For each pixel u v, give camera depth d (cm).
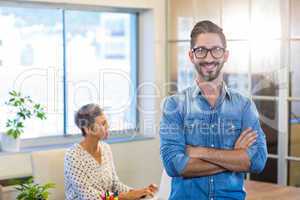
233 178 185
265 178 389
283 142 379
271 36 380
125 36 461
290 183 377
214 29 180
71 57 421
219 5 409
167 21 443
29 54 395
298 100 369
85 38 434
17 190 340
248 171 185
